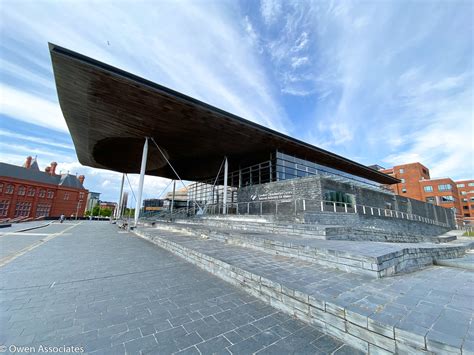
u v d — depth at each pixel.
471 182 70.75
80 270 5.12
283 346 2.28
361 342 2.24
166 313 3.03
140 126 17.00
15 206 55.44
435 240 14.40
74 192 67.25
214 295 3.72
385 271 3.83
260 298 3.57
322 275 3.79
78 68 10.71
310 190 14.63
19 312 2.96
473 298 2.77
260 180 20.91
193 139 19.22
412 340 1.92
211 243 7.51
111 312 3.03
